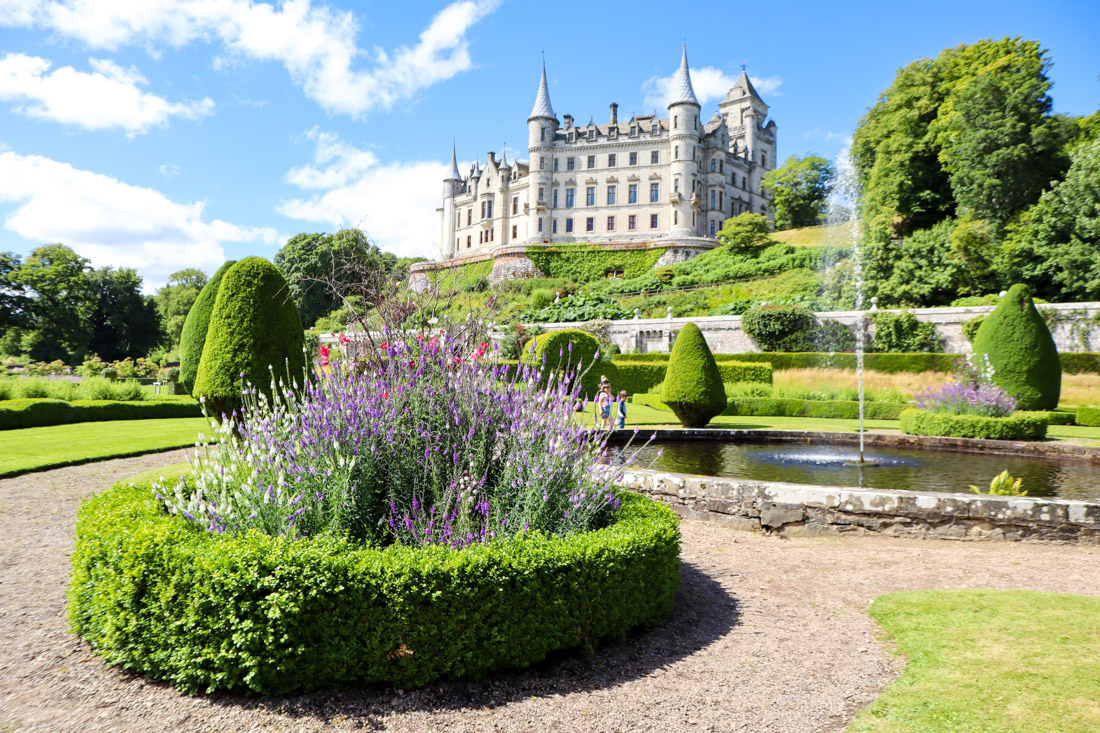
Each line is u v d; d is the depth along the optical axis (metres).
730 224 49.25
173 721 2.80
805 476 7.91
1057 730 2.56
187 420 17.50
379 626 3.05
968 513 5.65
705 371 14.28
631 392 23.64
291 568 3.02
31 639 3.66
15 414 14.99
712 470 8.36
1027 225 27.77
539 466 4.20
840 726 2.72
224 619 3.00
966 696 2.87
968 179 30.75
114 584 3.24
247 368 9.33
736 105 75.81
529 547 3.42
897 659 3.33
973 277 28.89
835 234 46.94
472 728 2.73
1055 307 23.22
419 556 3.23
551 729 2.72
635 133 64.06
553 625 3.32
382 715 2.85
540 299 42.97
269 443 4.21
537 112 65.50
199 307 14.83
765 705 2.90
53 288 52.62
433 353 4.89
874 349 26.72
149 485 4.95
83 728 2.73
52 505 7.29
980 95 30.27
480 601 3.17
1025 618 3.72
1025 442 9.80
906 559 5.16
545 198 65.50
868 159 41.41
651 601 3.80
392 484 4.25
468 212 76.56
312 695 3.01
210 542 3.30
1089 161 24.62
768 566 5.05
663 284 46.28
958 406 12.58
